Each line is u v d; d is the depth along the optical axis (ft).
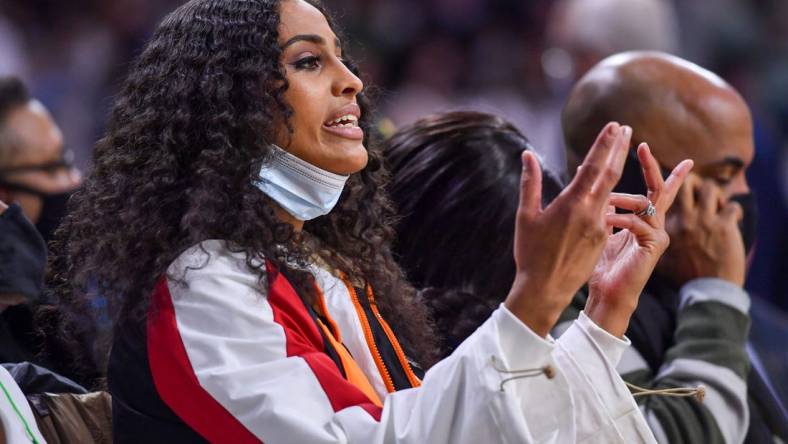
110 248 10.80
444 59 36.27
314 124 11.02
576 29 22.50
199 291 10.16
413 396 9.72
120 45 35.42
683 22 36.42
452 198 13.55
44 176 15.58
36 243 12.39
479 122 14.06
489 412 9.31
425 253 13.65
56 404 11.71
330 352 10.56
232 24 11.02
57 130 15.87
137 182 10.90
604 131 9.47
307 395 9.71
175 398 9.95
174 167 10.82
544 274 9.51
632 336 13.93
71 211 11.84
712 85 14.52
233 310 10.03
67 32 35.37
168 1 36.47
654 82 14.42
